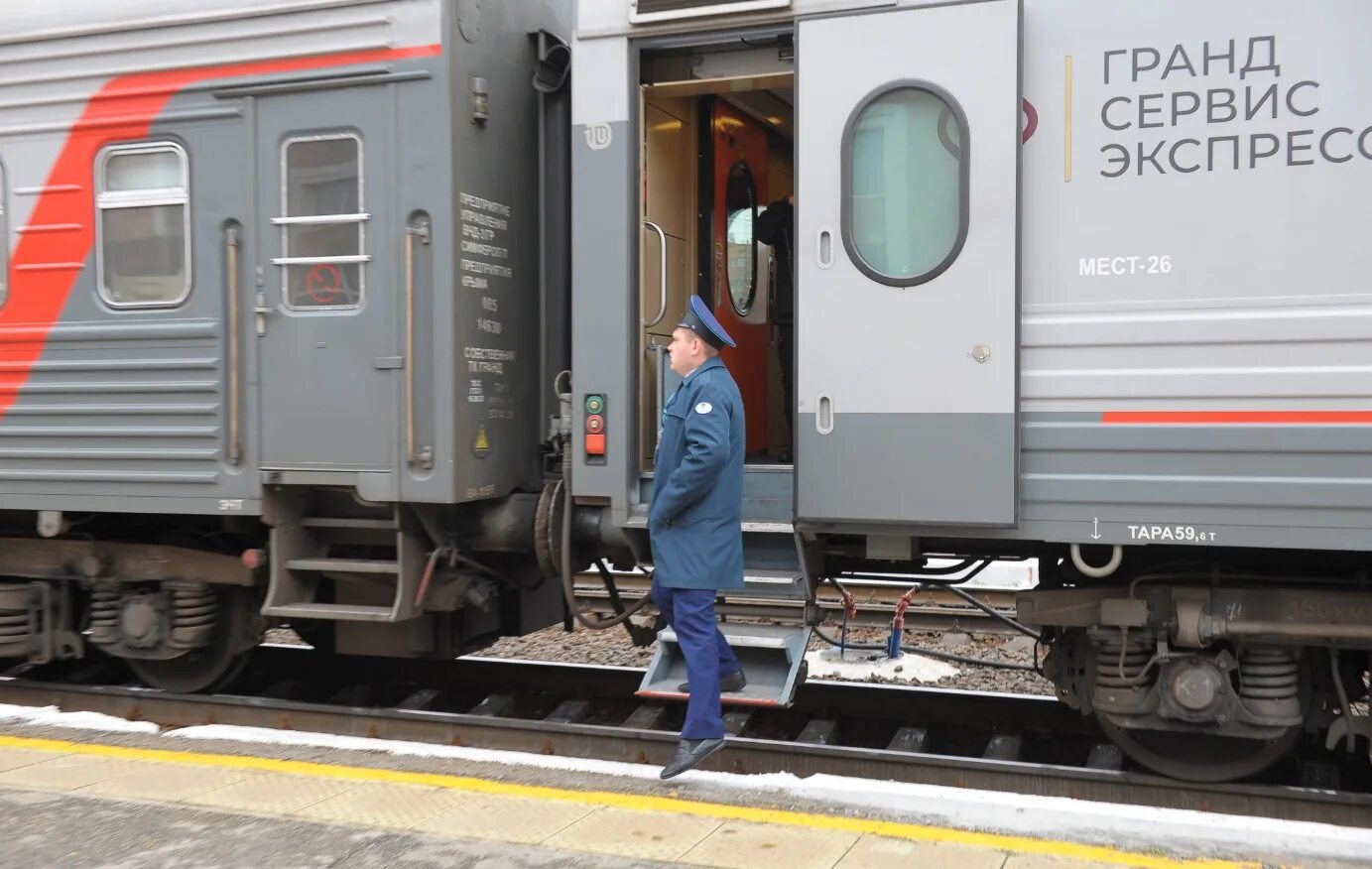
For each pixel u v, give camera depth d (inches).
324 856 151.4
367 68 204.8
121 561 235.3
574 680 247.9
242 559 223.0
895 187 180.2
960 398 176.2
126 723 217.8
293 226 211.3
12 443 229.1
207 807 170.1
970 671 268.7
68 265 224.4
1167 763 191.9
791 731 222.2
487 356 212.8
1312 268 161.6
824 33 183.0
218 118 214.5
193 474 217.3
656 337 211.2
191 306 217.0
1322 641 174.9
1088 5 171.3
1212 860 150.8
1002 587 347.6
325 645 269.7
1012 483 173.8
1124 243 169.8
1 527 250.4
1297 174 162.2
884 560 213.5
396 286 205.2
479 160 209.8
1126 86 169.5
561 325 230.1
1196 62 166.2
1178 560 185.8
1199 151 166.2
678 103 222.1
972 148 174.9
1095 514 171.8
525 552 226.4
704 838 157.2
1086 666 194.2
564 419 209.5
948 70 176.4
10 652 239.1
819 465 183.8
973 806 169.0
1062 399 173.0
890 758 188.7
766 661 195.6
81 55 222.1
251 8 211.0
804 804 172.2
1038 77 173.9
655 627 223.6
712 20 191.0
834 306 182.9
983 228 174.7
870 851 152.7
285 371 212.4
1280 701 179.2
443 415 203.0
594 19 198.8
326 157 209.6
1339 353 160.4
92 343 223.0
